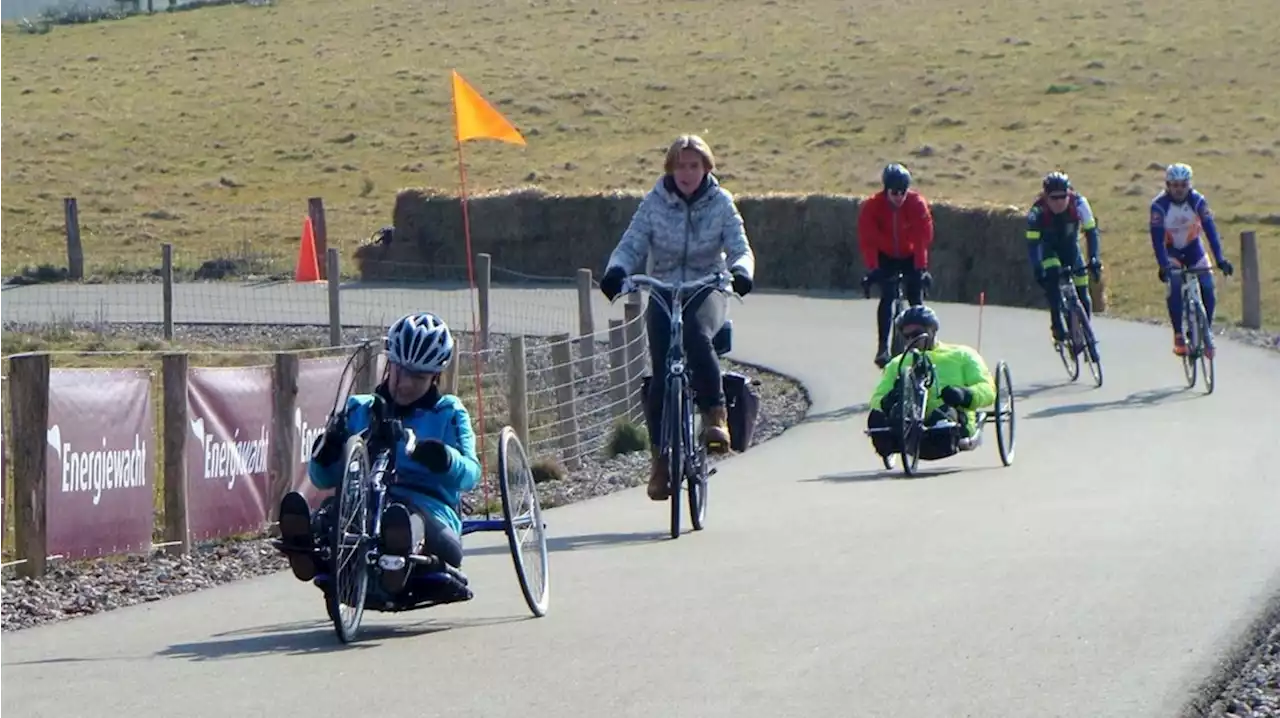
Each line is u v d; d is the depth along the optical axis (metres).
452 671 10.84
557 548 16.44
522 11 125.75
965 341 37.59
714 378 16.56
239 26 125.94
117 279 60.97
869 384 32.03
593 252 59.56
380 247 60.81
